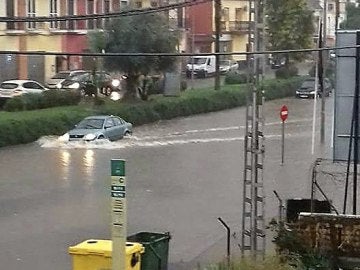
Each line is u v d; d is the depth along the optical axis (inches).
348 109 813.2
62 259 745.6
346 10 3614.7
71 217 934.4
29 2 2513.5
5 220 916.6
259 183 649.6
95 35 2082.9
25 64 2544.3
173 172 1275.8
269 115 2234.3
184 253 759.7
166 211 971.3
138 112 1969.7
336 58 812.6
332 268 602.9
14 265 723.4
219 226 885.2
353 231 609.6
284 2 3075.8
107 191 1101.7
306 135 1788.9
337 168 1117.1
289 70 3112.7
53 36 2596.0
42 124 1648.6
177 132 1839.3
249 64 641.0
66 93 1966.0
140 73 2070.6
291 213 769.6
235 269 543.2
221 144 1637.6
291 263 568.4
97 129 1606.8
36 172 1255.5
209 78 3275.1
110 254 541.3
